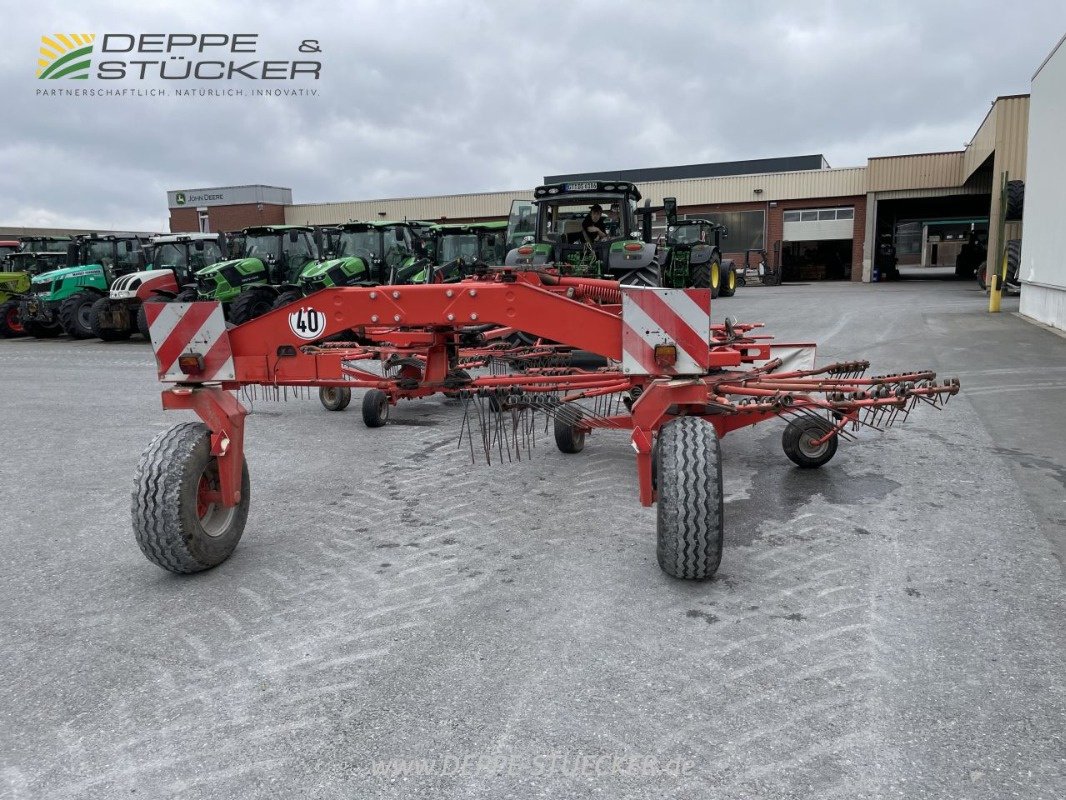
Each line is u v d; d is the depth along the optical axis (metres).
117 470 5.38
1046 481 4.34
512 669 2.50
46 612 3.06
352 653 2.64
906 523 3.74
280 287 14.72
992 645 2.57
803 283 31.75
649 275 11.97
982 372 7.90
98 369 11.39
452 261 15.27
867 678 2.39
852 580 3.10
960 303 17.09
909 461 4.82
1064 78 11.45
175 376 3.33
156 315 3.31
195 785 1.99
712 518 2.95
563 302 3.18
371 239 15.49
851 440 5.38
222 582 3.30
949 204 34.28
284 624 2.88
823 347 10.07
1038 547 3.39
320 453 5.62
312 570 3.41
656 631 2.73
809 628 2.72
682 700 2.30
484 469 5.01
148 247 16.50
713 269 20.48
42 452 5.99
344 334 10.85
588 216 12.07
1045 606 2.84
